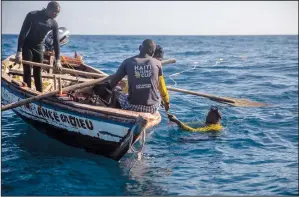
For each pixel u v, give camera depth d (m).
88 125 6.21
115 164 6.14
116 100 6.42
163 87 6.41
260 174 5.81
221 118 8.37
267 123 8.41
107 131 5.98
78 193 5.19
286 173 5.85
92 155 6.51
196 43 53.12
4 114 8.90
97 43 44.84
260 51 33.06
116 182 5.53
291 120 8.65
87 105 6.26
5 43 31.75
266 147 6.96
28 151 6.64
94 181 5.55
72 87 6.56
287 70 17.58
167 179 5.63
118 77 6.08
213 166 6.09
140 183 5.51
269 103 10.43
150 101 6.04
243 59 23.34
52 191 5.22
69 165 6.07
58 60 7.49
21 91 7.30
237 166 6.11
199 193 5.21
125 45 39.75
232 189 5.34
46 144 7.00
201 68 17.52
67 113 6.43
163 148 6.77
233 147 6.91
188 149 6.76
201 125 7.99
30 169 5.89
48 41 10.17
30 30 7.46
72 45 36.12
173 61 7.02
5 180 5.50
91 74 7.74
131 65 5.94
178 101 10.14
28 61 7.35
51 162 6.18
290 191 5.25
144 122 5.51
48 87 8.52
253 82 13.88
